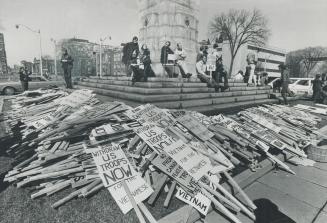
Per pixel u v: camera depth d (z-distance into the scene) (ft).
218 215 12.04
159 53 44.50
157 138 15.78
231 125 21.70
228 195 12.44
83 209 11.42
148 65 31.89
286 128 25.25
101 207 11.60
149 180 13.33
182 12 44.39
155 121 18.07
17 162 15.93
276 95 46.75
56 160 14.94
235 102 36.06
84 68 170.50
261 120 24.80
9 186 13.25
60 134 17.62
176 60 36.68
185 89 31.22
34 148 17.44
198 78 37.04
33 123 21.62
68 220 10.66
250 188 15.05
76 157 14.83
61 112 23.88
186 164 13.93
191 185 12.78
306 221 11.86
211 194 12.62
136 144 16.24
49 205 11.64
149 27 45.11
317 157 19.86
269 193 14.44
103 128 17.10
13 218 10.68
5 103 41.06
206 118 21.43
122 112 21.68
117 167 13.44
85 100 27.02
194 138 17.61
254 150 19.61
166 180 13.39
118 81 36.17
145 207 11.45
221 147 17.62
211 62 34.60
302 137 23.18
